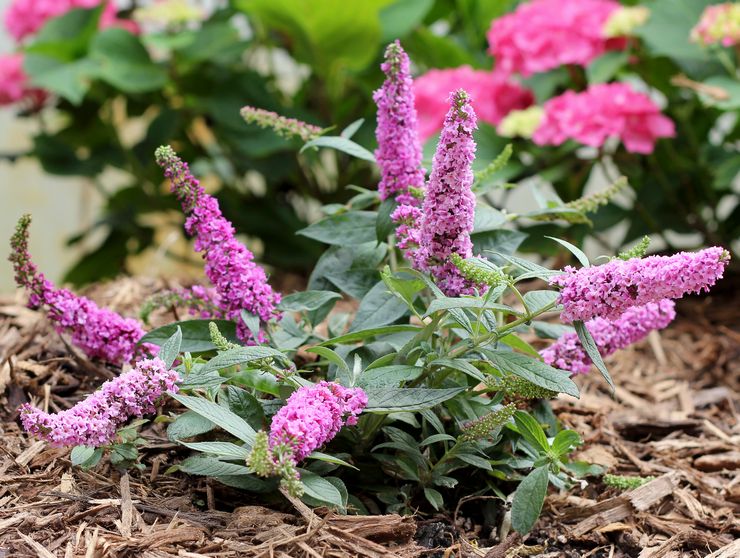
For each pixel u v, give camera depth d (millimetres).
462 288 1718
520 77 2629
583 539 1799
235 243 1758
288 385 1741
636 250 1682
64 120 3484
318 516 1734
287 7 2494
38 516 1731
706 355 2182
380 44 2748
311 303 1781
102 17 3084
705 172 2475
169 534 1713
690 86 2285
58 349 1999
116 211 3047
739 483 1898
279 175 2777
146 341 1788
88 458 1747
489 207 1850
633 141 2297
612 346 1810
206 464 1728
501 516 1820
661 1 2465
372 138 2697
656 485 1858
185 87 2844
